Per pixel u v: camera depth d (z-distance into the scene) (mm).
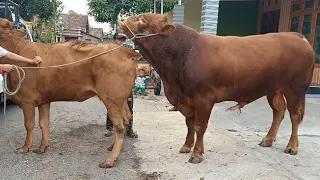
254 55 4773
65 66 4703
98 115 8117
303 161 5047
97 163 4797
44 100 4957
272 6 15055
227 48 4742
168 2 16453
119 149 4754
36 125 6812
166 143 5723
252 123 7438
